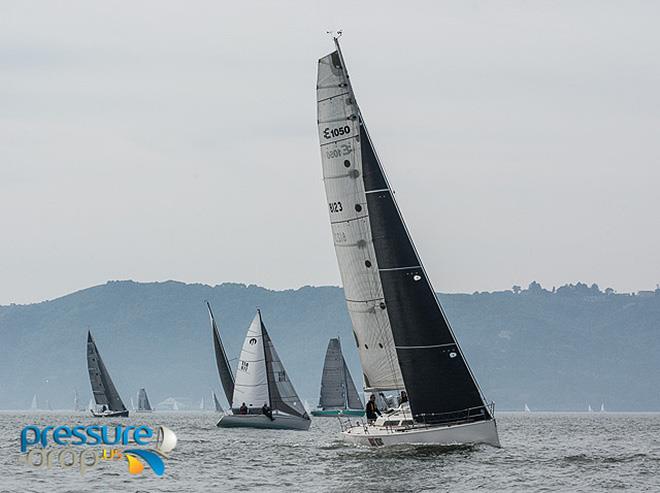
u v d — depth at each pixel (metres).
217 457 136.12
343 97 131.25
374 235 124.50
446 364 122.38
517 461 125.38
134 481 113.06
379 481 109.38
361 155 126.69
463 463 120.50
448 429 122.94
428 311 122.25
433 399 122.69
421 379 122.69
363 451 128.12
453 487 106.31
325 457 131.88
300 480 112.25
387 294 123.62
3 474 118.44
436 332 122.25
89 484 110.75
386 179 124.75
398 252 123.50
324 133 132.62
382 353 132.50
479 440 123.56
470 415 123.12
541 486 108.12
